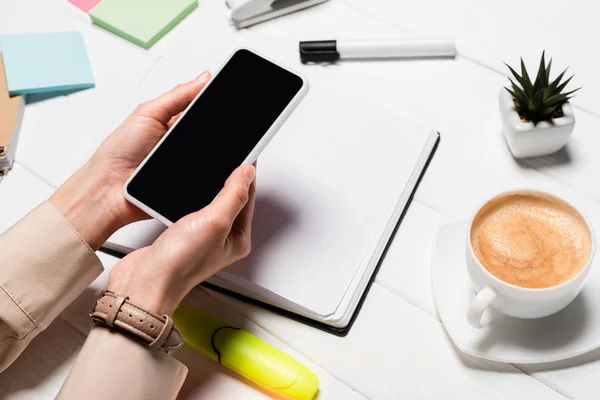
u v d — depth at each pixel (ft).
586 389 2.01
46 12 3.13
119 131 2.31
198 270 1.97
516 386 2.05
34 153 2.74
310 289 2.21
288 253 2.28
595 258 2.12
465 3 2.90
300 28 2.94
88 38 3.03
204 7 3.06
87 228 2.24
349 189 2.40
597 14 2.78
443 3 2.91
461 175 2.47
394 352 2.15
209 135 2.11
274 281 2.23
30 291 2.05
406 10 2.92
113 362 1.82
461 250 2.22
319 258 2.27
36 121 2.83
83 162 2.69
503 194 1.98
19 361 2.24
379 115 2.56
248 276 2.24
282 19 2.97
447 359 2.12
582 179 2.40
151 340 1.82
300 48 2.78
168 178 2.09
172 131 2.13
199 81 2.33
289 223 2.35
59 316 2.31
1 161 2.67
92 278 2.19
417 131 2.51
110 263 2.41
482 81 2.69
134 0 3.05
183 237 1.90
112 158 2.29
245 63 2.18
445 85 2.70
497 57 2.74
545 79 2.26
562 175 2.42
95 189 2.27
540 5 2.84
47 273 2.08
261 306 2.28
